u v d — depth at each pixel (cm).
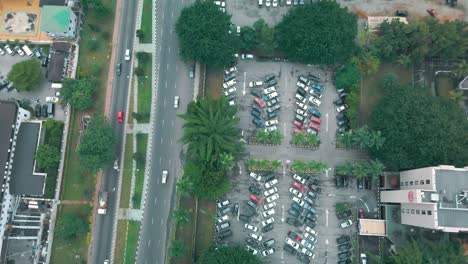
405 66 14288
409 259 11700
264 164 13600
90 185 13788
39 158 13238
